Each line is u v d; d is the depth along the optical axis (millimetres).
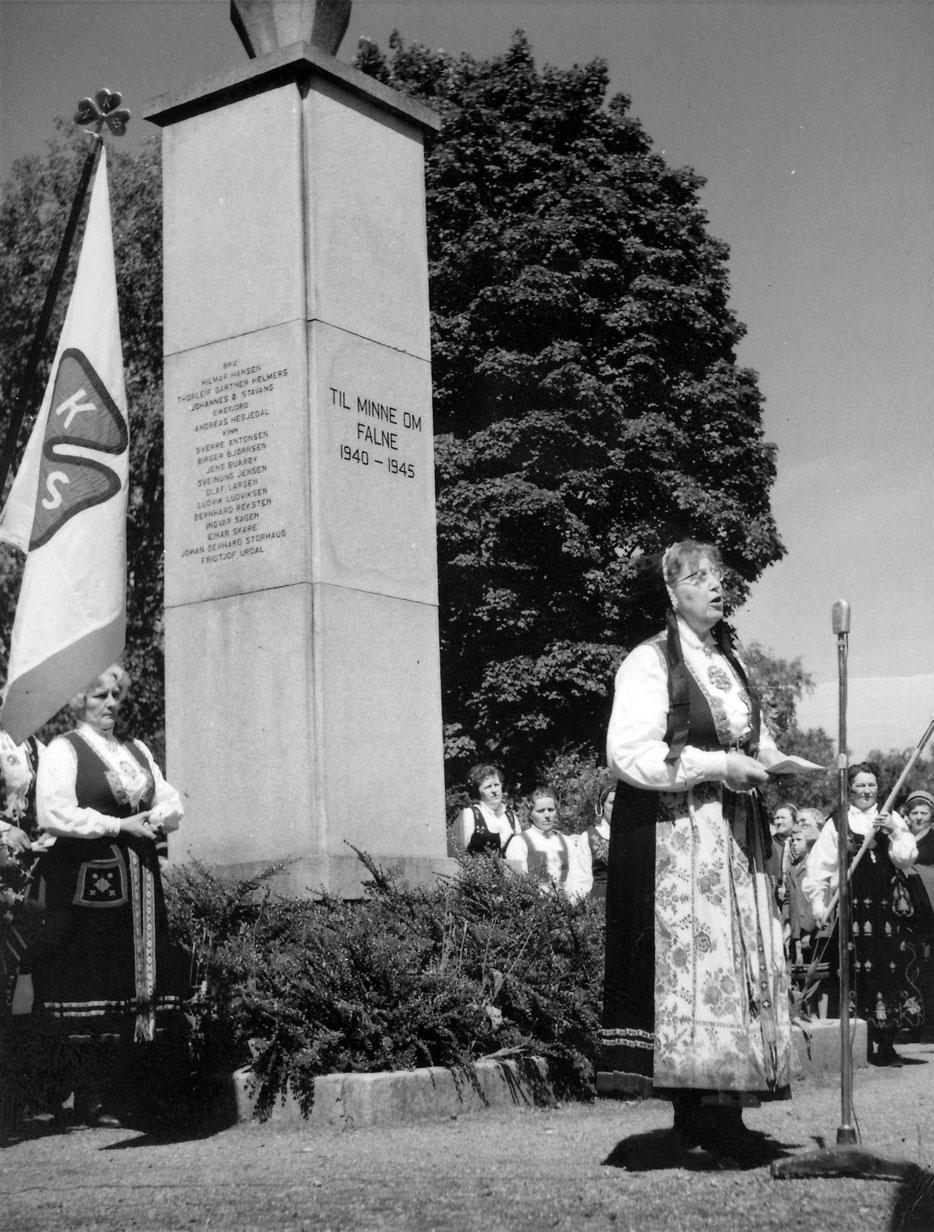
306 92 9055
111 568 6828
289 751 8453
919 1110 6664
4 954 6465
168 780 8812
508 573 28859
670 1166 5062
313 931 7156
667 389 30703
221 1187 4992
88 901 6418
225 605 8781
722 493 30234
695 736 5195
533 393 29828
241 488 8844
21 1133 6422
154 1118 6684
